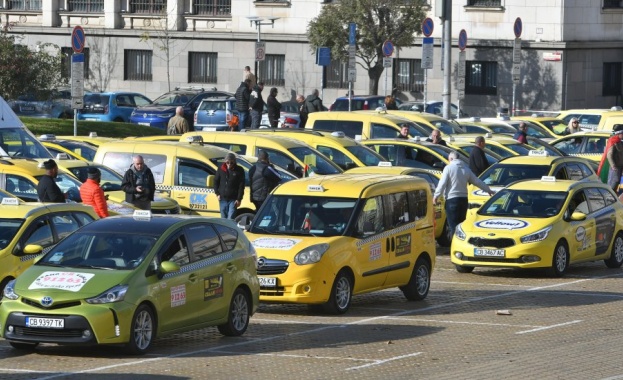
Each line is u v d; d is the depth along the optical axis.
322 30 100.69
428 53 72.31
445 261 45.69
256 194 45.75
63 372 25.33
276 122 71.38
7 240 31.27
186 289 28.16
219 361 26.80
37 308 26.44
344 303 33.50
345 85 107.00
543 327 31.91
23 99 86.69
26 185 42.84
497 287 39.53
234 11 110.69
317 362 26.88
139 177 43.78
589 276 42.41
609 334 30.88
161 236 28.17
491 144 61.09
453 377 25.06
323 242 32.97
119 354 27.41
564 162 51.19
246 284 30.45
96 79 114.88
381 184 35.25
